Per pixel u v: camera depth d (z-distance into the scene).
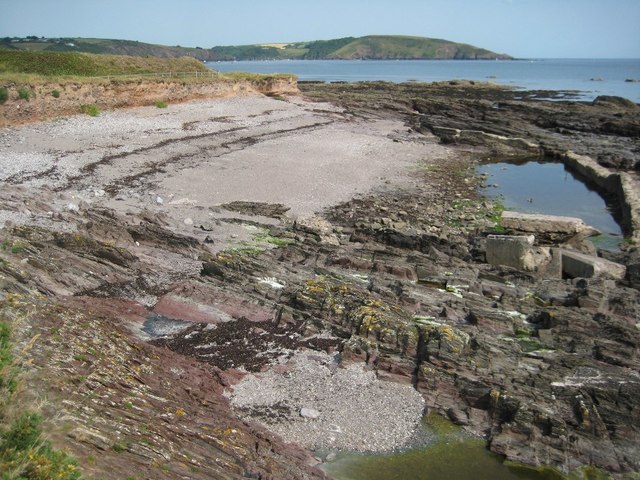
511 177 49.81
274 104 72.88
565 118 70.62
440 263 27.06
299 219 32.72
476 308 22.80
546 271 27.58
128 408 13.88
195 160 44.72
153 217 30.38
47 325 16.47
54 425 11.65
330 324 21.23
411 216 36.09
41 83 48.28
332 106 78.19
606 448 15.80
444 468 15.35
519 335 21.47
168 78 64.56
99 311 20.77
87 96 53.22
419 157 54.50
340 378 18.64
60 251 24.19
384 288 23.81
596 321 21.38
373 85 112.06
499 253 28.09
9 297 17.52
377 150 55.59
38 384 12.95
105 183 36.66
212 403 16.34
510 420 16.62
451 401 17.70
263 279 24.27
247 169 43.84
